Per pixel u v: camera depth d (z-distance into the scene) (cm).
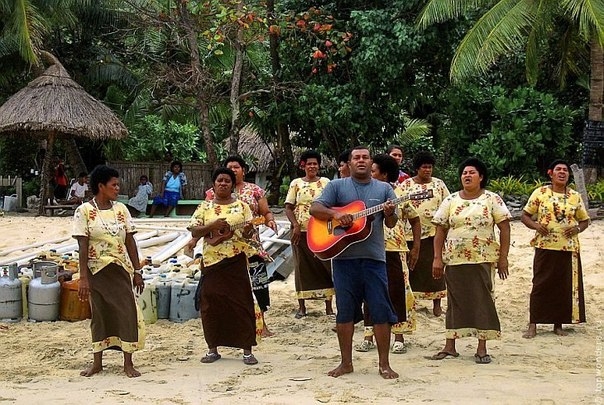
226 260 719
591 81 1947
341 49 1794
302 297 927
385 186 665
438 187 890
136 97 2423
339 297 667
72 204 2016
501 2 1719
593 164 1928
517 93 1991
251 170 2381
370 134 1931
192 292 913
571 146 2209
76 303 904
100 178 683
